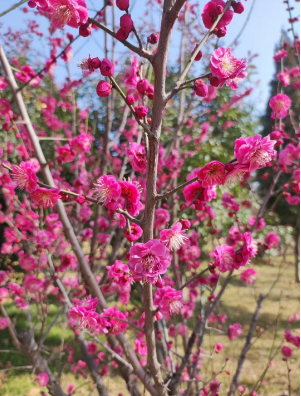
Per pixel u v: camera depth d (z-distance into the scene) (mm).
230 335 2770
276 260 8297
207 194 1365
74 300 3084
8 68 2361
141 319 2479
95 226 3328
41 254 3328
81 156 3830
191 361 2912
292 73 3189
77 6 1132
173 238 1294
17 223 3346
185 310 2980
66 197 1403
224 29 1370
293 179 2893
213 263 1593
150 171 1259
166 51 1218
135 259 1171
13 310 5988
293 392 3826
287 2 3137
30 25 3871
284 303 6395
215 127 6070
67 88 3902
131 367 1907
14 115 2775
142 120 1228
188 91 4844
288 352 3256
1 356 4832
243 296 6762
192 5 3678
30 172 1364
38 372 2949
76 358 4555
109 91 1179
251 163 1104
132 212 1398
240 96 4363
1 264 4598
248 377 4086
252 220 2963
